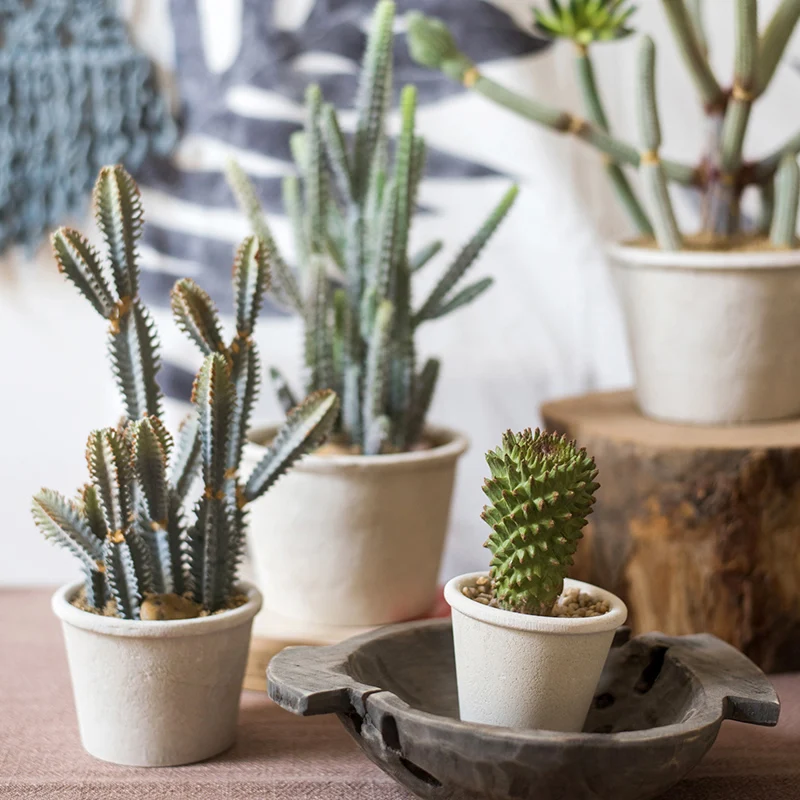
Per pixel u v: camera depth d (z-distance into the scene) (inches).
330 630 31.0
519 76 41.6
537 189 42.3
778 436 31.5
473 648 21.6
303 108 41.7
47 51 40.2
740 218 35.3
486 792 19.8
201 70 41.4
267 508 30.9
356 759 25.2
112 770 24.2
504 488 21.2
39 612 36.9
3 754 25.1
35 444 43.7
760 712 21.7
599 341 43.1
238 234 42.1
